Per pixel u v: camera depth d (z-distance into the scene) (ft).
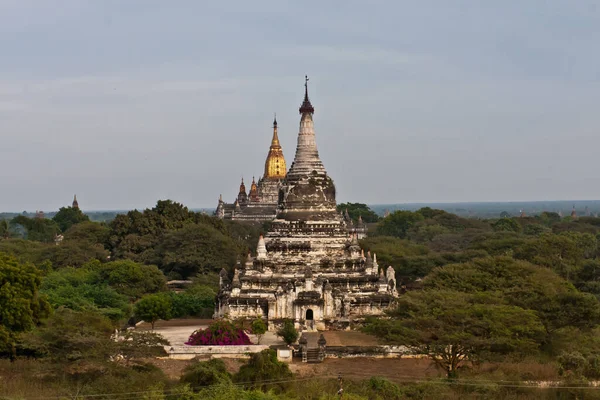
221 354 405.59
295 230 526.57
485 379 339.16
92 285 538.88
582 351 375.45
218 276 653.71
